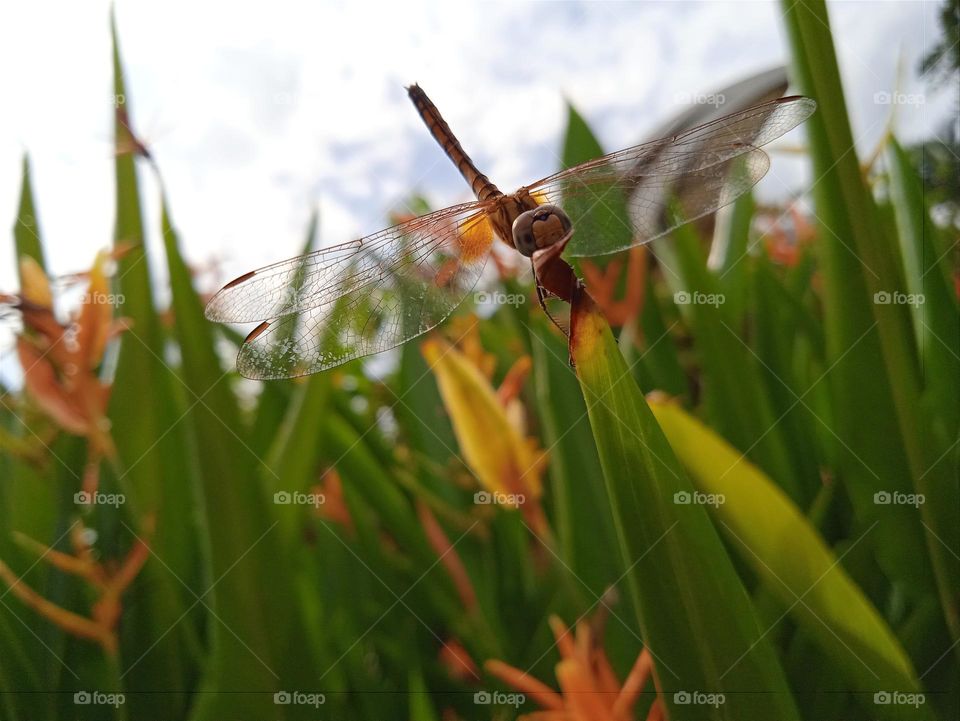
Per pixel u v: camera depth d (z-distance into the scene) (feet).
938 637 0.25
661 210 0.27
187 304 0.26
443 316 0.28
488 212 0.27
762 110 0.25
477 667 0.29
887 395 0.26
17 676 0.28
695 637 0.20
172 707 0.27
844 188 0.26
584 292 0.18
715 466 0.22
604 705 0.23
